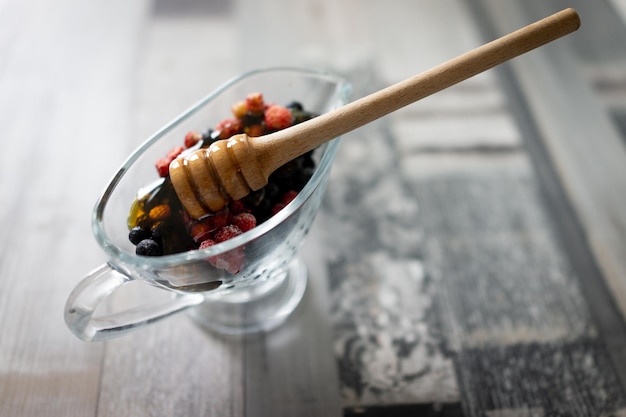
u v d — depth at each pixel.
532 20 0.50
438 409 0.34
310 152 0.33
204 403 0.34
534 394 0.34
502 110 0.45
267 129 0.32
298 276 0.39
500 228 0.40
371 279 0.38
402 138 0.44
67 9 0.50
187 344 0.36
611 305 0.37
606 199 0.41
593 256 0.39
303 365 0.35
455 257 0.39
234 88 0.35
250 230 0.29
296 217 0.31
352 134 0.44
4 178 0.41
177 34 0.49
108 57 0.47
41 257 0.38
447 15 0.51
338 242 0.40
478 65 0.28
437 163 0.43
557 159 0.43
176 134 0.33
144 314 0.32
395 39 0.49
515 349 0.36
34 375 0.35
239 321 0.37
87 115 0.44
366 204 0.41
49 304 0.37
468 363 0.35
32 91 0.45
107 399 0.34
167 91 0.46
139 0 0.51
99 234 0.29
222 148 0.28
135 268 0.29
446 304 0.37
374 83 0.47
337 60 0.48
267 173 0.29
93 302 0.30
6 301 0.37
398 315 0.37
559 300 0.37
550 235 0.40
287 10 0.51
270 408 0.34
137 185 0.32
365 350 0.36
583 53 0.48
